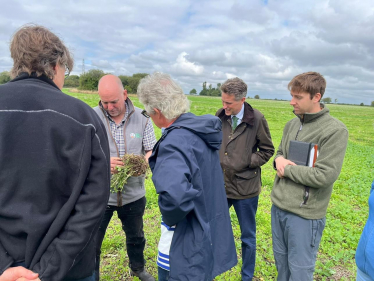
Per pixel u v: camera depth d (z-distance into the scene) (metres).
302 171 2.46
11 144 1.45
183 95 2.09
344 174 9.28
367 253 1.99
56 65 1.68
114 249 4.13
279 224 2.82
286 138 2.93
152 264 3.78
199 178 1.91
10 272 1.52
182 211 1.76
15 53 1.57
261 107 55.94
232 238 2.27
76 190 1.56
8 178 1.46
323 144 2.47
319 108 2.63
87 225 1.57
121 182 2.82
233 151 3.24
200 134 1.99
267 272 3.70
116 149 3.07
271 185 7.72
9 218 1.48
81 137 1.56
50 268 1.53
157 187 1.78
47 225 1.54
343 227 5.22
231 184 3.28
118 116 3.09
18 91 1.50
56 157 1.53
